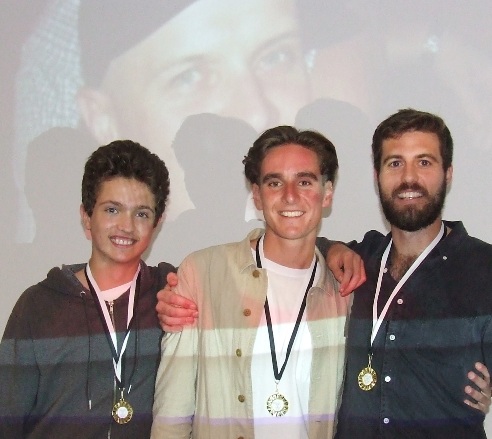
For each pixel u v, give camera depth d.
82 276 2.20
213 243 3.11
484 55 2.98
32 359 2.06
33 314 2.10
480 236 3.02
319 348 2.05
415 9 3.01
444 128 2.12
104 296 2.16
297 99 3.06
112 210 2.11
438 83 3.00
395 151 2.07
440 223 2.14
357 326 2.12
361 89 3.04
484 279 1.99
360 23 3.03
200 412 2.04
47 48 3.13
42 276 3.17
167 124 3.11
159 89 3.10
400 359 2.01
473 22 2.99
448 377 1.98
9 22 3.15
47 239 3.16
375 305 2.11
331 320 2.10
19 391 2.05
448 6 2.99
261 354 2.04
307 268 2.10
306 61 3.05
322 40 3.04
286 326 2.06
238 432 2.00
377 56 3.02
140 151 2.18
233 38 3.08
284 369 2.03
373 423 2.01
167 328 2.03
